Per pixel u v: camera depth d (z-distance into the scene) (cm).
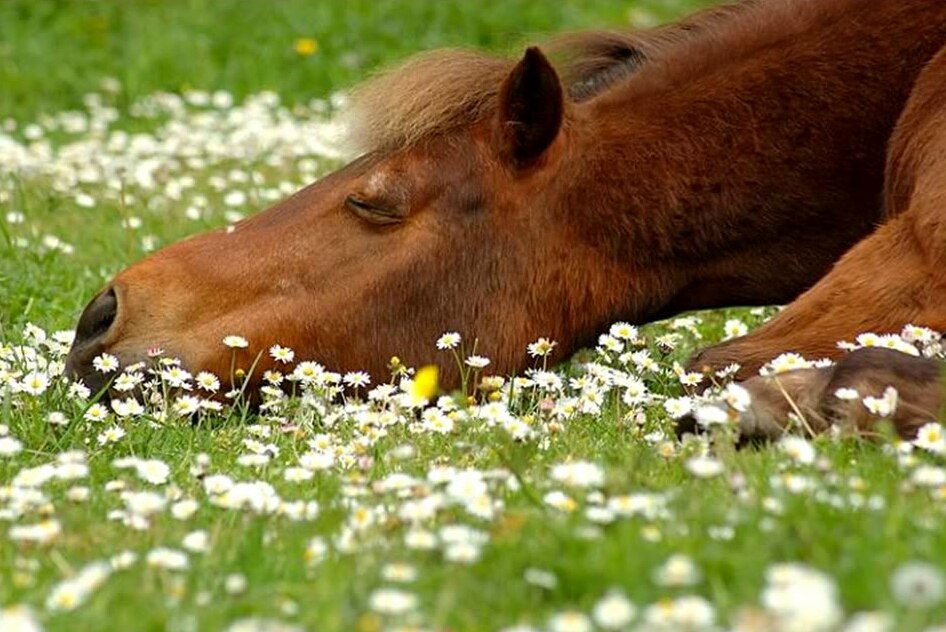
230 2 2762
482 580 687
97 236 1653
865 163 1138
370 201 1098
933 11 1146
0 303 1403
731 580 666
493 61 1138
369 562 707
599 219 1122
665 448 864
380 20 2673
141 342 1081
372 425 987
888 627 590
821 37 1148
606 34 1190
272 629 622
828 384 912
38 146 2031
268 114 2266
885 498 750
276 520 796
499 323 1109
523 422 959
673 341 1228
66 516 808
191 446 991
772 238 1149
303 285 1095
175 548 772
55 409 1073
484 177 1105
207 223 1688
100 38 2636
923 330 979
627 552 679
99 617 657
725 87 1140
